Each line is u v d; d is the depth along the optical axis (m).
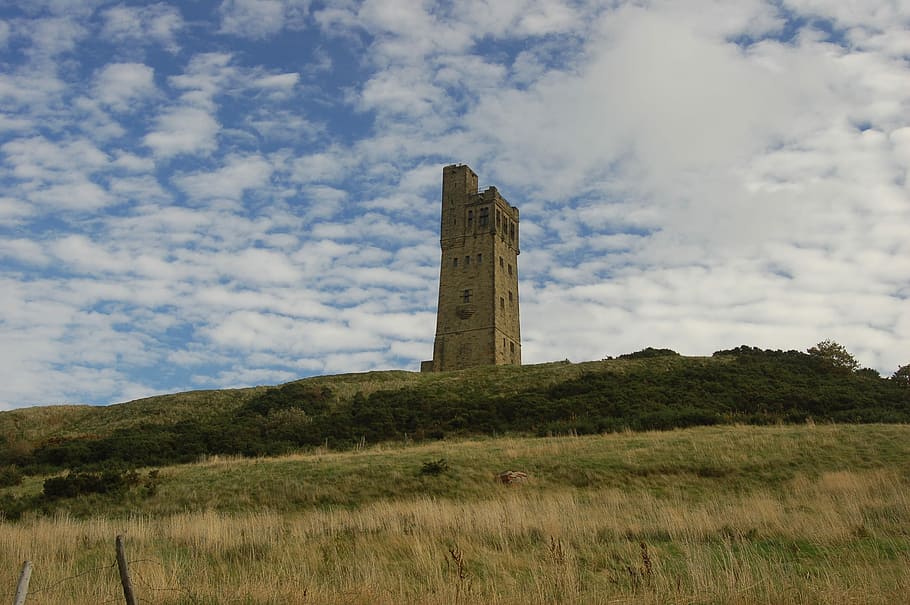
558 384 69.06
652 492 32.22
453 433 55.81
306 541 22.59
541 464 37.56
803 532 21.69
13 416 74.38
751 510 24.80
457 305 99.06
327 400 71.00
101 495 36.12
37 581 17.88
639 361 78.06
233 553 21.36
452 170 106.31
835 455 36.25
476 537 22.25
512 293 102.81
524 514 24.42
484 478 35.81
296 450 52.84
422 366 100.50
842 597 14.73
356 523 25.23
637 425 51.59
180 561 20.22
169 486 37.75
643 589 15.50
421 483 35.19
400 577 17.06
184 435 56.72
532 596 15.54
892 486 29.34
